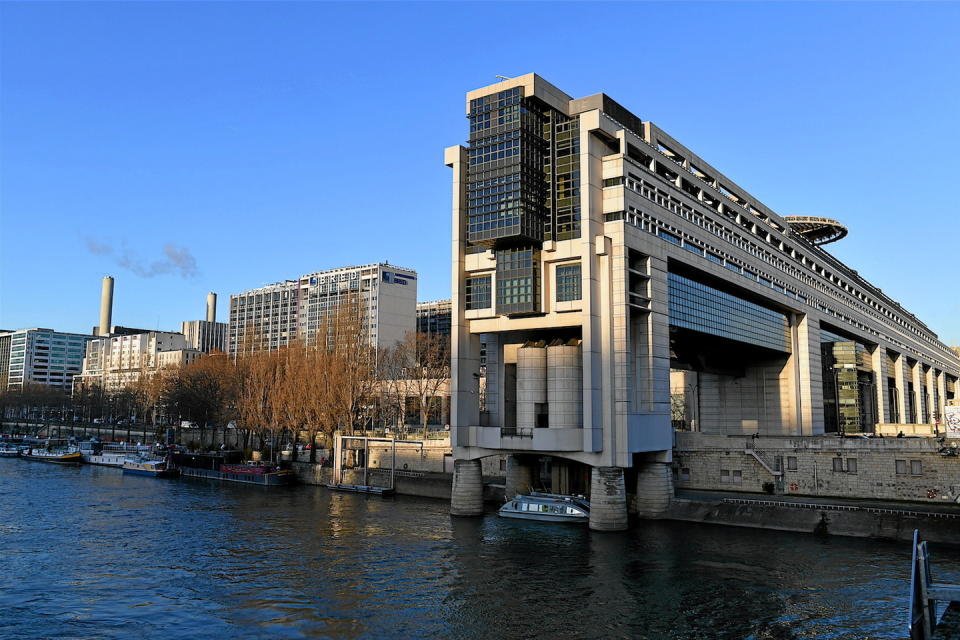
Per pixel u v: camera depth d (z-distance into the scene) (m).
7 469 127.38
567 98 71.00
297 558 52.88
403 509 77.44
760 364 110.50
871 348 144.38
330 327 124.56
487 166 68.38
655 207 71.56
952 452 63.44
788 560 50.94
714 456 76.56
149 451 139.38
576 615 39.31
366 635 36.56
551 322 67.81
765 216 103.00
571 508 67.31
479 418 75.06
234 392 134.88
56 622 38.81
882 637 35.56
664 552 54.03
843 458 69.19
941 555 51.84
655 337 69.44
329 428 109.25
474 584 45.50
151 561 52.25
